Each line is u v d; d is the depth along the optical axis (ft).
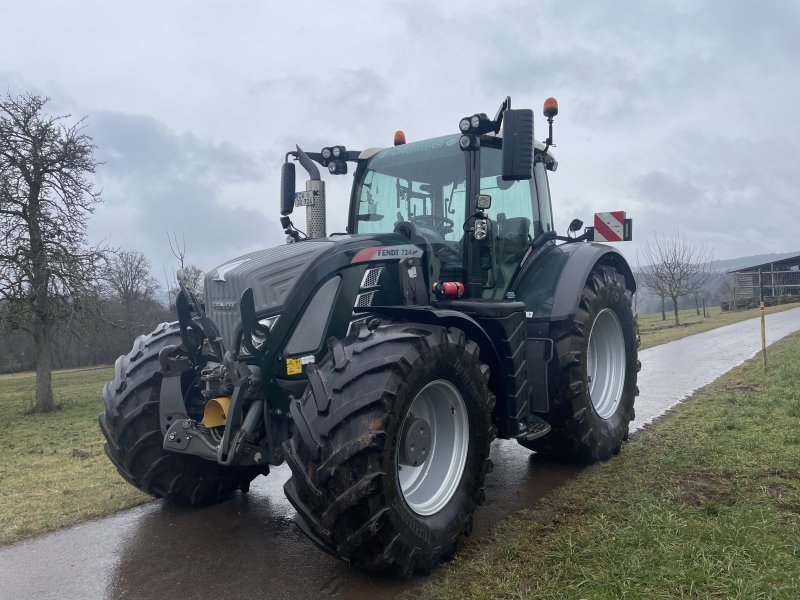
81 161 47.55
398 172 15.01
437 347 10.17
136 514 13.56
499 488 14.07
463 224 13.67
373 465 8.98
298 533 12.14
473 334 11.85
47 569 10.82
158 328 14.15
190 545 11.68
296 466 9.29
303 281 10.71
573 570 9.49
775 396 21.18
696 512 11.38
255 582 10.02
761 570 9.16
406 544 9.44
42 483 16.67
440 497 10.62
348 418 9.15
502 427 12.75
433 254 13.15
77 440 25.41
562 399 14.55
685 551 9.77
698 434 17.24
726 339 48.39
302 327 10.67
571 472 15.05
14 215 46.16
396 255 11.93
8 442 27.27
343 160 15.97
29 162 45.96
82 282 46.93
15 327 46.11
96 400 52.47
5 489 16.17
